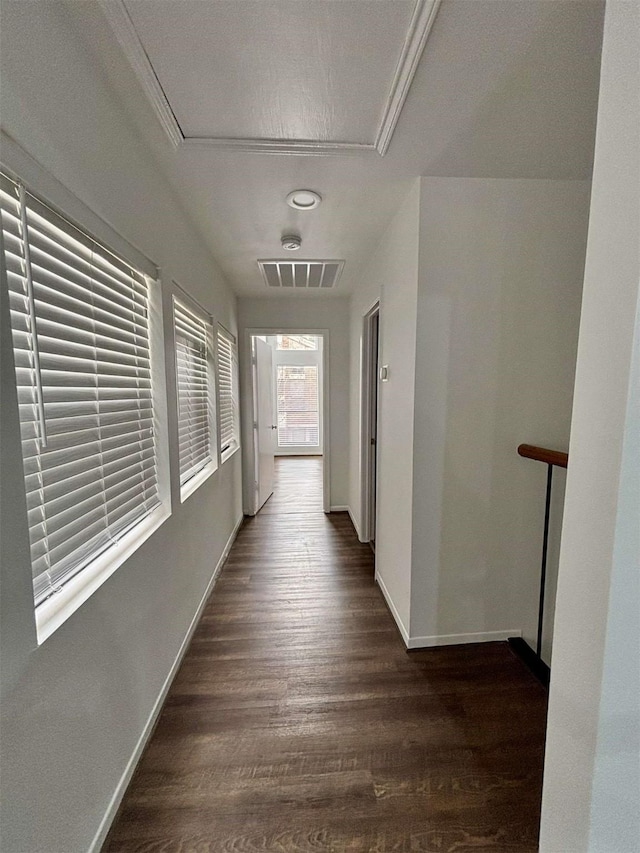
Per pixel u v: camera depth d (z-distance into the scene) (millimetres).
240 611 2254
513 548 1913
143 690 1370
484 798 1189
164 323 1674
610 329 602
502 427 1841
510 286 1769
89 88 1059
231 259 2742
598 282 622
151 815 1141
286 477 5914
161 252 1642
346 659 1830
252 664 1797
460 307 1756
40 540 937
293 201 1896
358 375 3365
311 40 1003
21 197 826
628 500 591
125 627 1240
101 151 1133
